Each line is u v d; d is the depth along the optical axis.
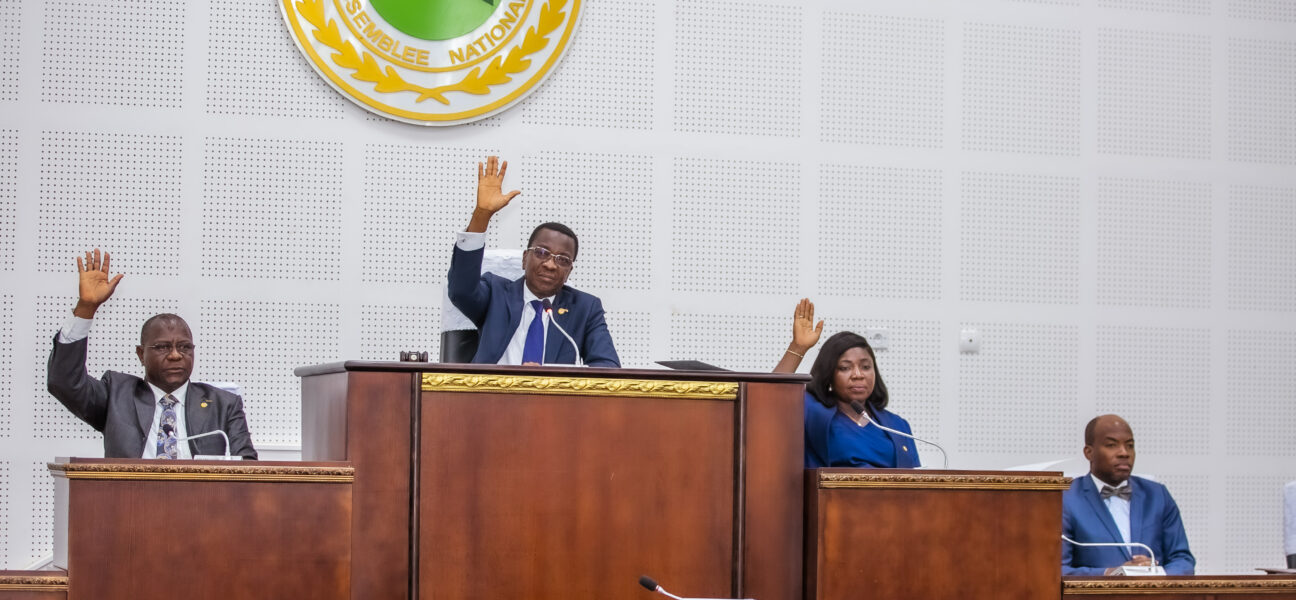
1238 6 7.50
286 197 6.43
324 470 3.65
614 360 4.95
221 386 5.32
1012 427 7.08
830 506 3.96
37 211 6.25
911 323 7.00
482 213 4.78
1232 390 7.34
